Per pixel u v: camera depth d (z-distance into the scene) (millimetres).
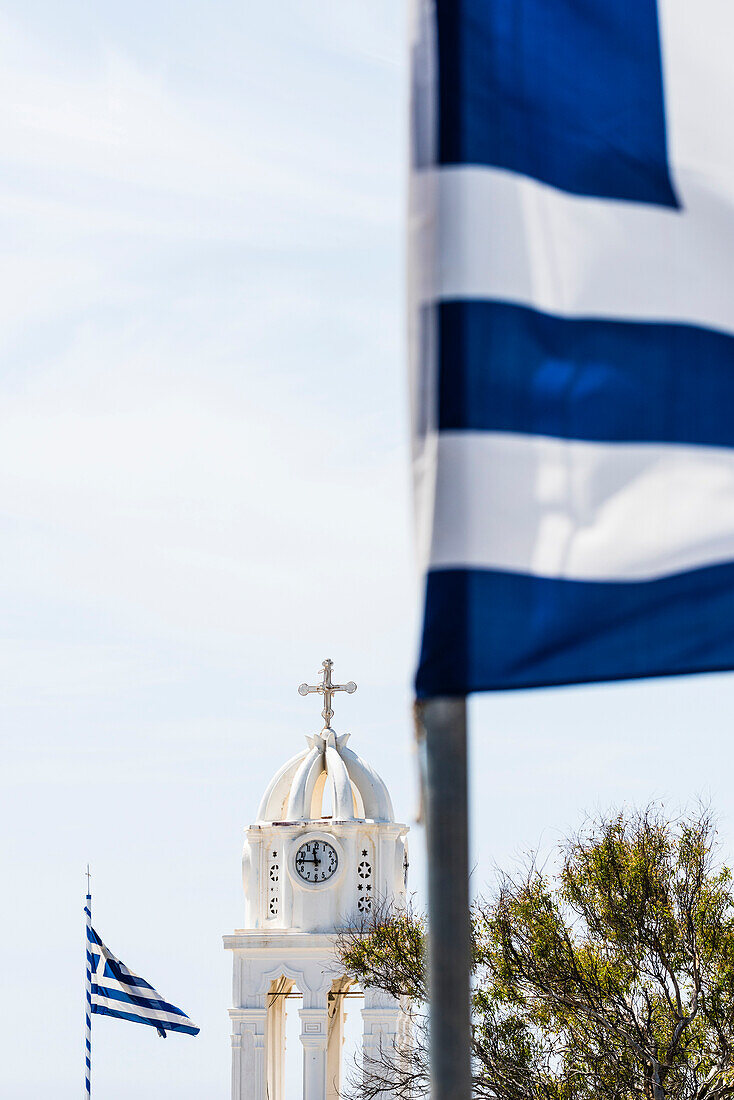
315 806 67938
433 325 11758
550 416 11820
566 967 46438
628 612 11727
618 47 12367
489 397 11727
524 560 11594
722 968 45906
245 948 62531
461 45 11984
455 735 11391
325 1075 61469
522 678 11469
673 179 12305
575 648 11594
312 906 63875
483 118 11969
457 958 11047
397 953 53281
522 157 12023
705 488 11984
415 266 11820
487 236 11867
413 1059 53375
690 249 12250
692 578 11820
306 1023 61719
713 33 12453
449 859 11211
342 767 66500
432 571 11523
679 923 47031
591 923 47719
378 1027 58562
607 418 11914
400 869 64875
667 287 12188
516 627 11539
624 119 12258
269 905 64812
